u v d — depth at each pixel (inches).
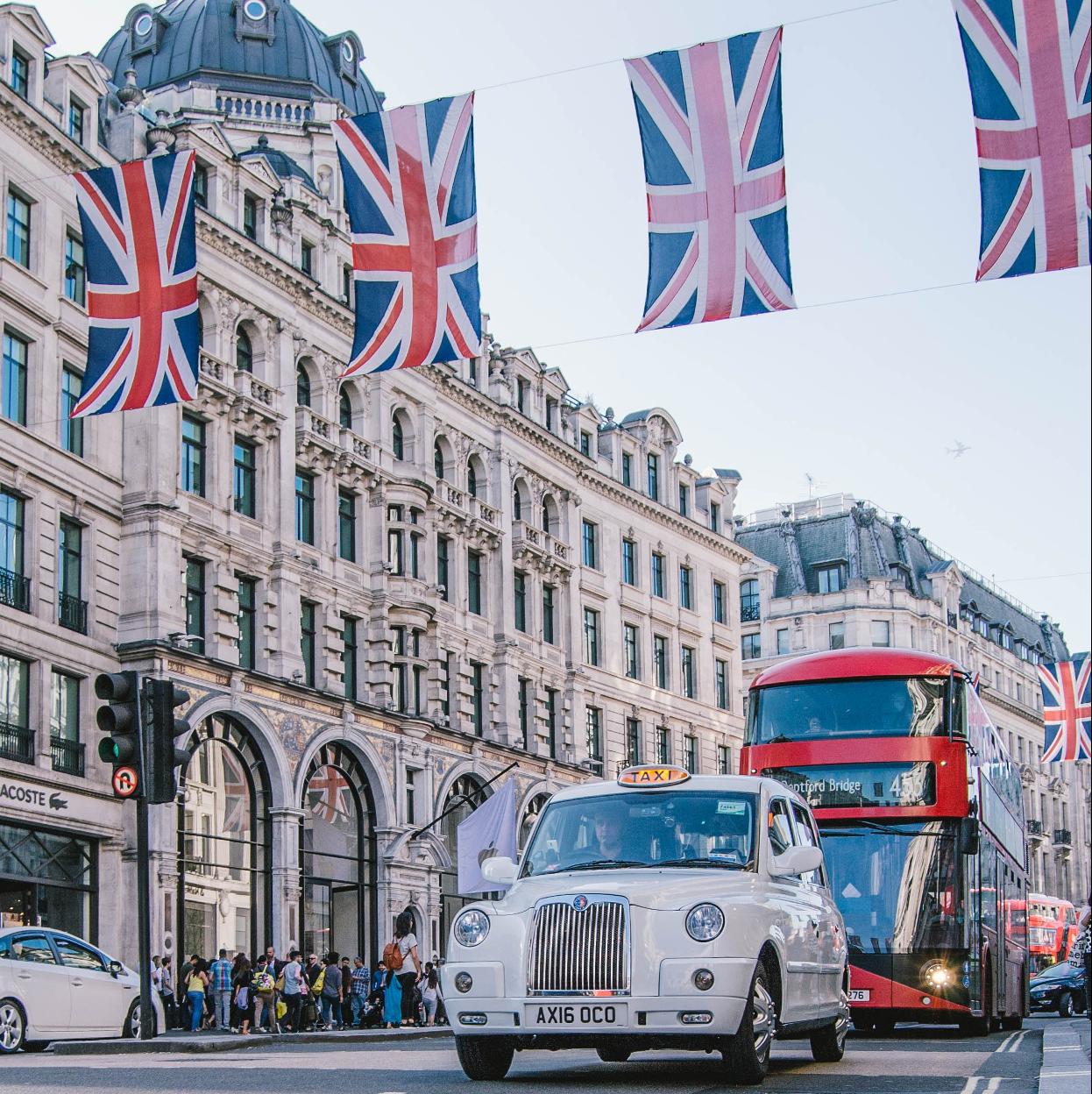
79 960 1023.0
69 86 1668.3
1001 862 1201.4
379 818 1950.1
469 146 978.7
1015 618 4685.0
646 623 2679.6
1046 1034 1084.5
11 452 1521.9
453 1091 502.0
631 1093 495.2
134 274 1089.4
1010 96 831.1
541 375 2455.7
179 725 797.2
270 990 1402.6
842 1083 533.3
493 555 2269.9
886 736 1005.2
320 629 1904.5
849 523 3885.3
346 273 2048.5
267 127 2129.7
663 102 898.7
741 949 518.6
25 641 1518.2
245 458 1839.3
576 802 595.2
